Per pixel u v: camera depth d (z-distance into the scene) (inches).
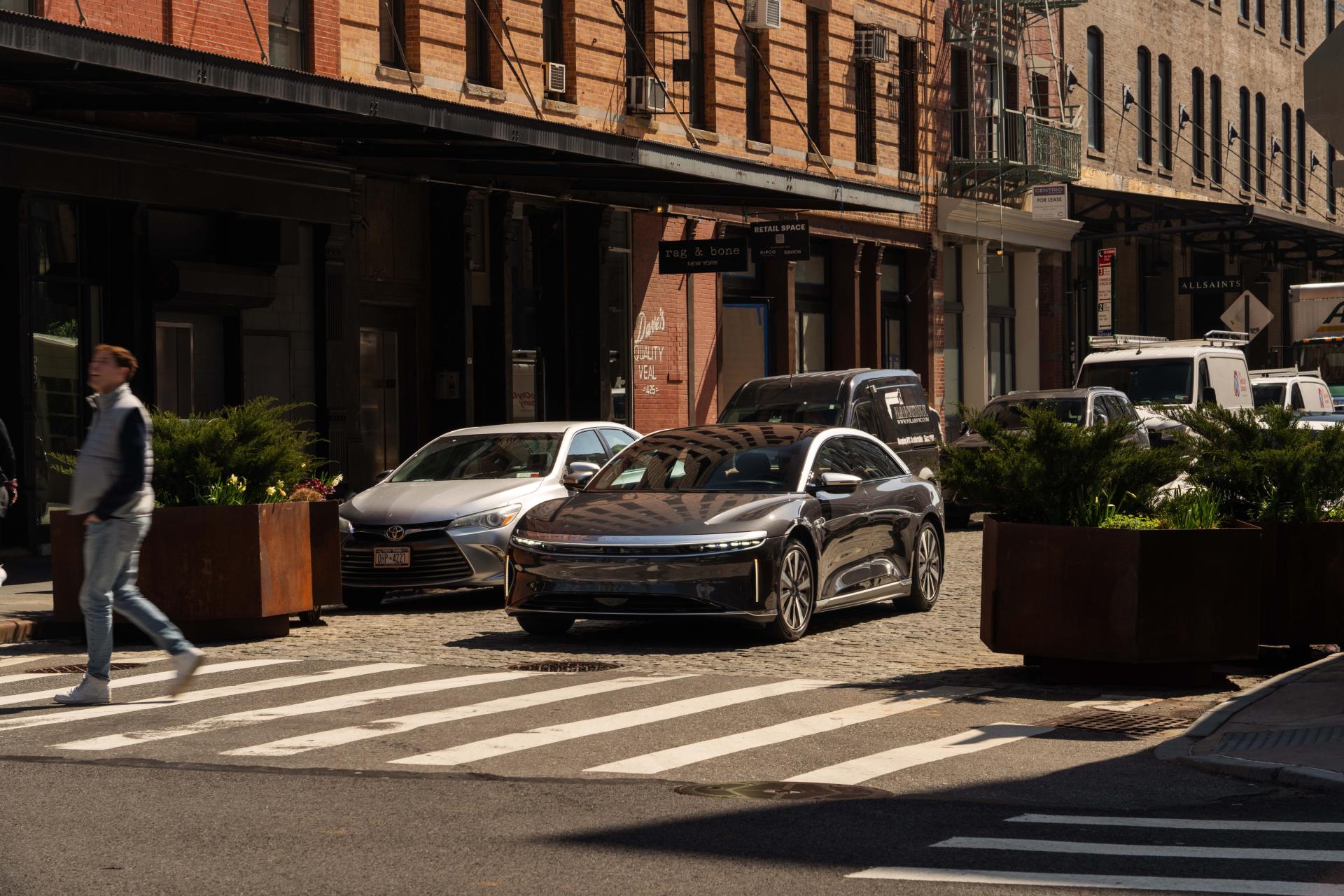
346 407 917.2
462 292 991.0
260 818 291.9
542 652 521.3
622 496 561.6
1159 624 446.6
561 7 1063.6
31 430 765.3
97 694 421.7
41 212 778.2
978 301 1546.5
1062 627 452.8
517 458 684.1
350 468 922.7
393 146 884.6
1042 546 456.1
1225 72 2082.9
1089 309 1772.9
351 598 652.7
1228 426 508.7
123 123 794.8
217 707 415.5
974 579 746.8
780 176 1021.2
